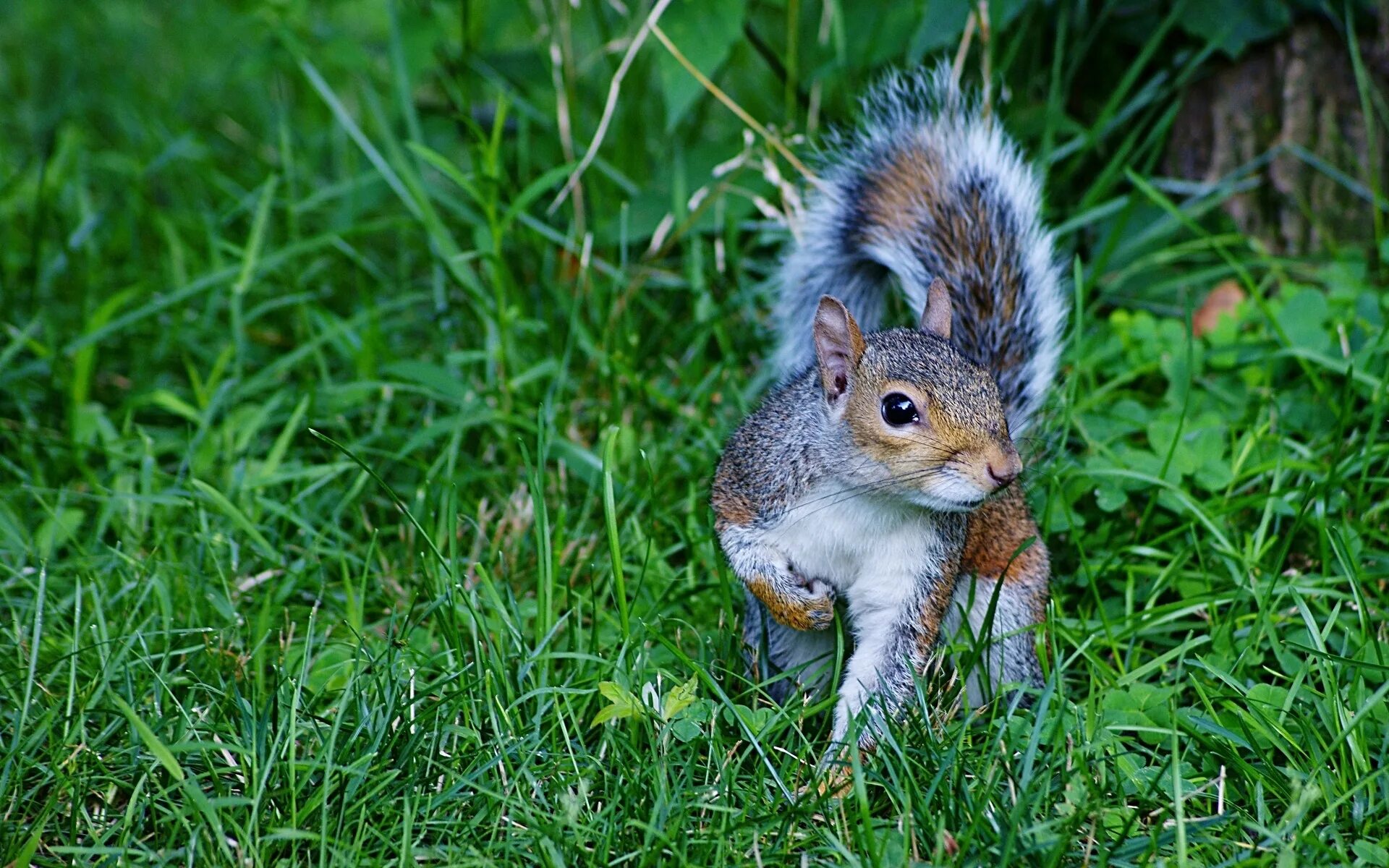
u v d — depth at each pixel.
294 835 6.02
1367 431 9.40
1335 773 6.71
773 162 11.07
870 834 5.95
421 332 11.91
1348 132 11.30
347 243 12.48
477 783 6.52
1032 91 11.66
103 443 10.14
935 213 9.11
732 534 7.69
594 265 11.30
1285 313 10.18
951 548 7.49
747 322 11.12
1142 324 10.38
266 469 9.37
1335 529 8.16
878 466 7.14
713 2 10.11
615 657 7.65
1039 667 7.95
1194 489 9.15
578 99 13.14
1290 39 11.26
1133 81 11.23
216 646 7.89
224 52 17.08
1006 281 8.81
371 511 9.73
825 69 11.09
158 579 8.05
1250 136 11.44
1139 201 11.40
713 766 6.84
